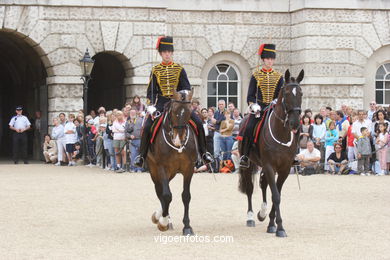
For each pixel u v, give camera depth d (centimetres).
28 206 1438
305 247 1016
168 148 1120
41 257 948
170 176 1164
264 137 1171
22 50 2798
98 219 1281
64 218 1290
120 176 2061
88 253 974
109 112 2302
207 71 2597
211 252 980
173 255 959
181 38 2562
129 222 1251
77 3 2434
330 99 2544
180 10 2559
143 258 940
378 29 2569
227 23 2586
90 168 2344
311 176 2083
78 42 2444
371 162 2166
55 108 2448
